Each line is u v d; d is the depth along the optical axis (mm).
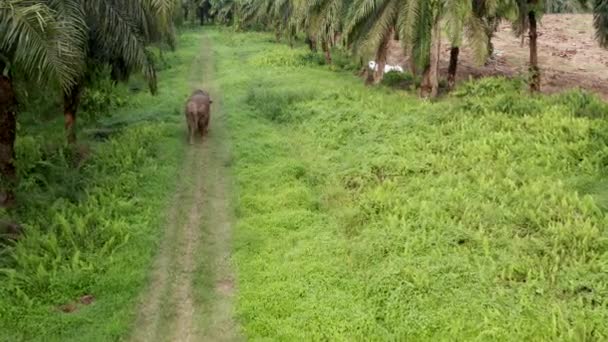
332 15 19484
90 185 11484
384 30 17531
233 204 11031
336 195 11125
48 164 11906
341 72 26328
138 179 11922
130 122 16781
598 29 19297
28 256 8477
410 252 8688
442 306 7395
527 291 7480
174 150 14070
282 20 33000
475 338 6719
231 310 7648
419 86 21828
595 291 7367
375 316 7371
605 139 12242
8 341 6926
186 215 10617
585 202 9586
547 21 42281
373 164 12367
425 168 12023
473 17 17125
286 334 6965
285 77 23969
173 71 26719
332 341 6844
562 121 13406
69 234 9242
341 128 15086
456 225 9430
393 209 10094
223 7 52438
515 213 9641
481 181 10914
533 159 11930
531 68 18891
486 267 8133
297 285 8016
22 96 12109
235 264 8820
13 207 10297
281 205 10828
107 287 8047
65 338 6980
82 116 16484
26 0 8609
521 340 6629
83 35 10523
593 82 23922
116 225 9500
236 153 13750
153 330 7266
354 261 8617
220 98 20438
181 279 8477
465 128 14125
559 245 8516
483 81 18594
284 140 14891
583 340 6508
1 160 10258
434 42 18391
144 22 12547
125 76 14477
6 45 9023
